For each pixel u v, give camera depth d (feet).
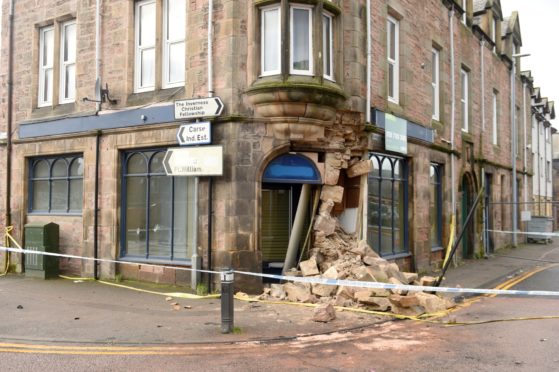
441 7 52.70
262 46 33.71
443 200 51.85
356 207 37.47
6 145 45.34
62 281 38.65
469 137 59.72
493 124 73.10
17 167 44.78
